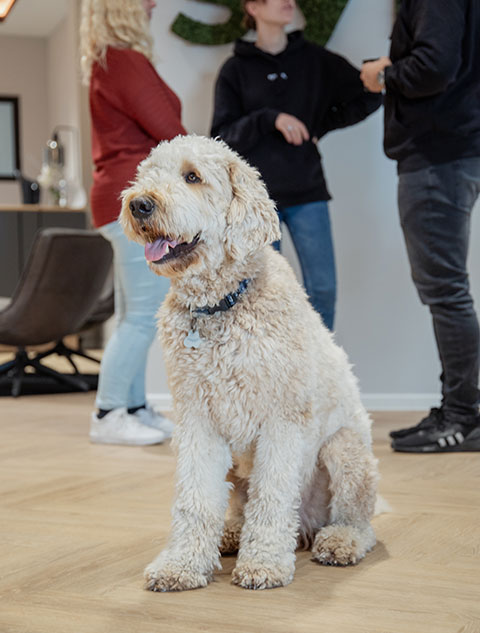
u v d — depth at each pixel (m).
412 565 1.65
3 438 3.28
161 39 3.85
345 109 3.45
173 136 2.99
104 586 1.54
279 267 1.67
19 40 8.80
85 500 2.22
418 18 2.68
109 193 2.99
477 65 2.75
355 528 1.74
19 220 6.96
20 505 2.17
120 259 3.02
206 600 1.46
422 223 2.79
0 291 6.96
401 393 3.92
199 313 1.57
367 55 3.80
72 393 4.81
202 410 1.58
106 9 2.94
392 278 3.89
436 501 2.16
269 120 3.17
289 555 1.56
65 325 4.73
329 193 3.71
